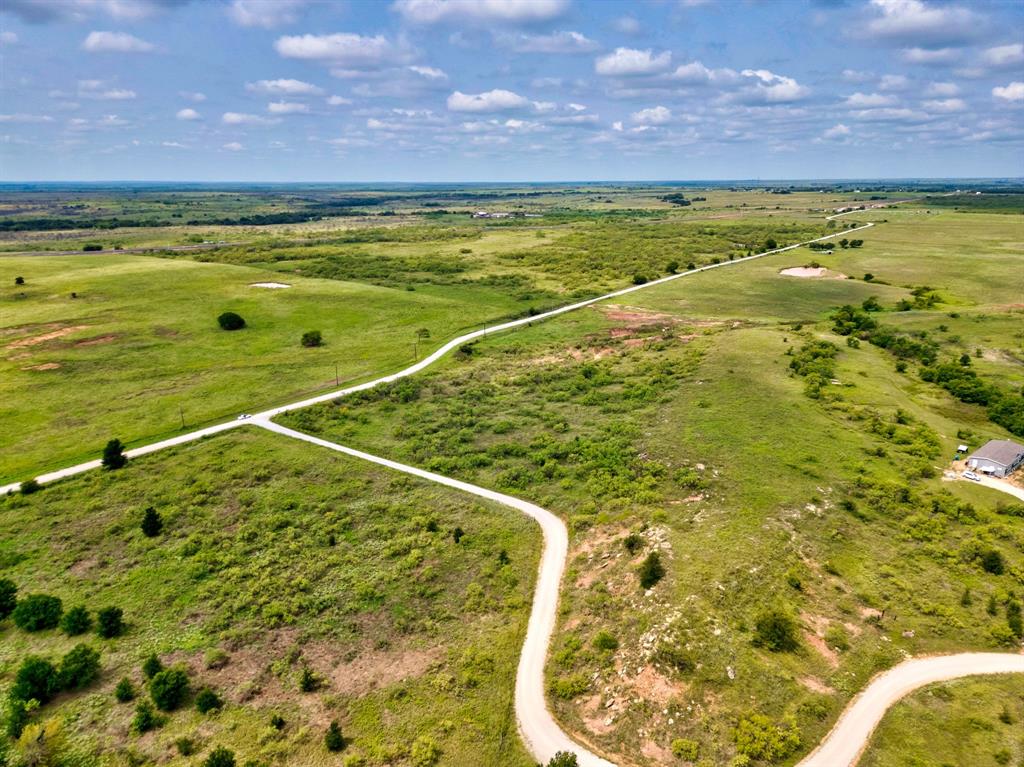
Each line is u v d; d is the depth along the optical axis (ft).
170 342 343.67
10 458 217.56
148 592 154.10
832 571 149.07
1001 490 189.26
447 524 182.39
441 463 217.36
